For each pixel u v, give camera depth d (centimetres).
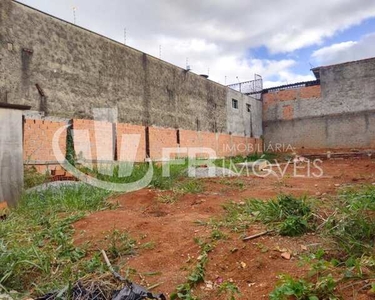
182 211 479
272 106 2011
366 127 1697
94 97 948
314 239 300
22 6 765
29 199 525
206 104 1546
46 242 346
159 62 1242
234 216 408
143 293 212
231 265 267
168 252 309
